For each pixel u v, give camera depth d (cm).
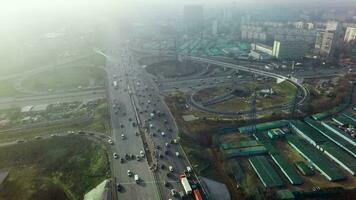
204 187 15738
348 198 15412
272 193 15838
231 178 17262
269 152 19700
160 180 16188
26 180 16912
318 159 18838
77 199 15200
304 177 17475
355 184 16712
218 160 19038
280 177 17462
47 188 16100
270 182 16775
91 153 19125
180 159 18150
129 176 16538
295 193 15838
